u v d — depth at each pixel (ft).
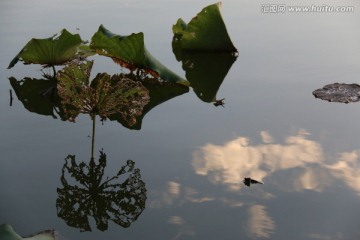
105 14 17.57
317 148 8.94
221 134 9.55
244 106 10.93
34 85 11.96
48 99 11.30
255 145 9.10
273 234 6.57
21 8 18.47
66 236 6.59
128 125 9.96
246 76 12.75
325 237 6.50
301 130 9.68
